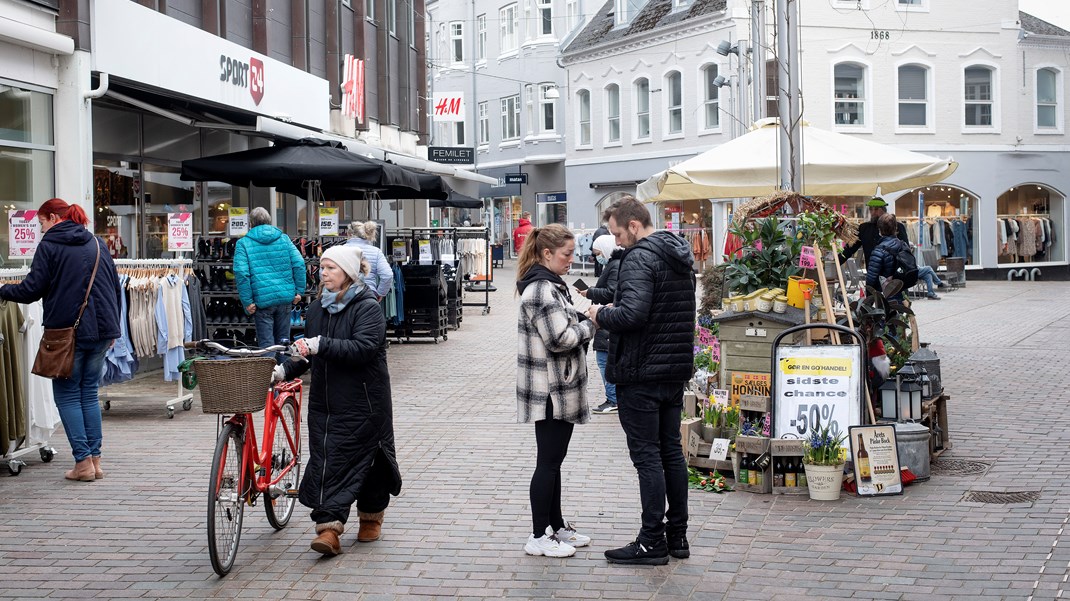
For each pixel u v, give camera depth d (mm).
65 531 6914
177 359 11055
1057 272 36500
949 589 5559
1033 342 16734
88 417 8289
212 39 15500
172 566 6188
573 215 43781
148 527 7000
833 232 8406
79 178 12250
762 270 8336
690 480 7926
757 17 18859
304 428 9656
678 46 37188
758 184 11117
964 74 35219
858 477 7477
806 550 6305
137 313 10484
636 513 7203
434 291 18406
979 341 17031
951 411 10703
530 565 6121
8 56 11305
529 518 7113
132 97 14570
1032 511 6957
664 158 38344
